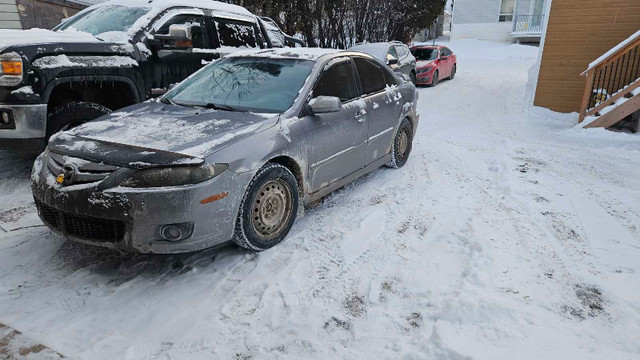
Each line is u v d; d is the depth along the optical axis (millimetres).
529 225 3879
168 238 2770
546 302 2719
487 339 2357
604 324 2541
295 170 3615
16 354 2266
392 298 2799
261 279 3008
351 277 3045
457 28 32281
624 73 9250
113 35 5113
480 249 3334
